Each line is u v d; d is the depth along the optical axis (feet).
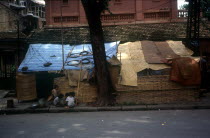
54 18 48.73
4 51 47.75
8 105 33.27
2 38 46.78
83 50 40.75
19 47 47.47
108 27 46.98
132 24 47.39
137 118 25.22
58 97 34.14
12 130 21.77
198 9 38.70
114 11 47.70
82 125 22.68
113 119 25.11
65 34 45.60
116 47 39.83
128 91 34.22
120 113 28.91
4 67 48.19
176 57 36.06
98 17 32.19
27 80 37.04
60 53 40.91
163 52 37.96
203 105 30.81
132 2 47.52
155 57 36.47
